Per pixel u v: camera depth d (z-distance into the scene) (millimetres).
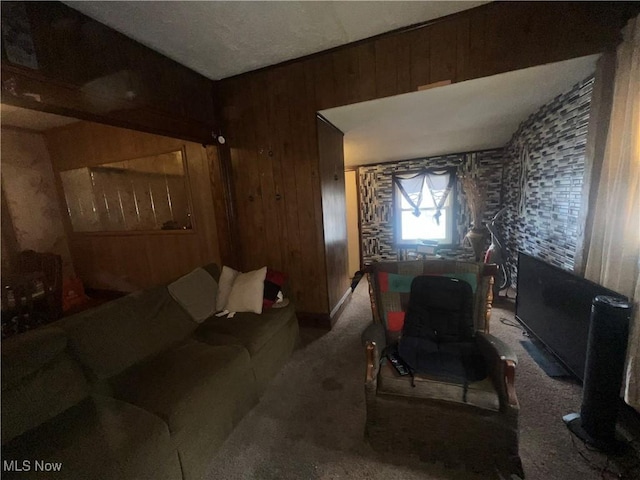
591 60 1649
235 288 2223
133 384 1385
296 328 2443
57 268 2881
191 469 1265
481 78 1879
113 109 1861
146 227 3686
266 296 2236
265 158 2684
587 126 1837
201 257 3330
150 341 1709
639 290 1313
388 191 4582
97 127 3561
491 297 1613
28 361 1184
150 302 1854
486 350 1376
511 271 3381
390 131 3018
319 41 2111
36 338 1252
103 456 1001
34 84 1484
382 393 1318
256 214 2838
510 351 1245
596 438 1302
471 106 2375
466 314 1575
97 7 1624
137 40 1987
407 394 1281
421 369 1354
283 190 2682
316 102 2375
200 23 1815
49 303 2764
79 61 1670
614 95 1467
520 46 1756
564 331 1633
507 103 2336
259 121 2631
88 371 1413
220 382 1459
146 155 3348
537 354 2014
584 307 1458
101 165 3684
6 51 1374
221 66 2426
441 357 1433
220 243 2938
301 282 2805
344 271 3307
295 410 1699
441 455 1283
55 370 1270
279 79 2461
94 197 3936
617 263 1431
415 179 4375
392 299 1751
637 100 1318
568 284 1596
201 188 3135
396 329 1700
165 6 1639
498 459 1198
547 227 2393
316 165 2506
